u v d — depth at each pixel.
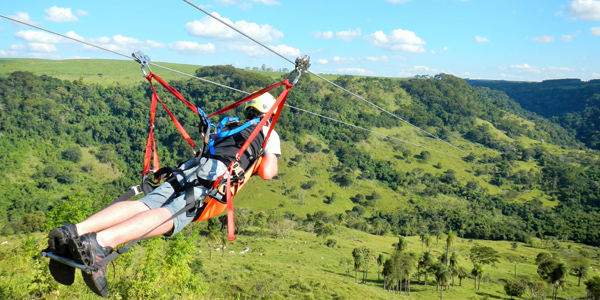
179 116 177.38
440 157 192.75
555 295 69.69
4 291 7.63
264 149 3.80
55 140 155.38
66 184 134.75
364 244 96.12
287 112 193.12
